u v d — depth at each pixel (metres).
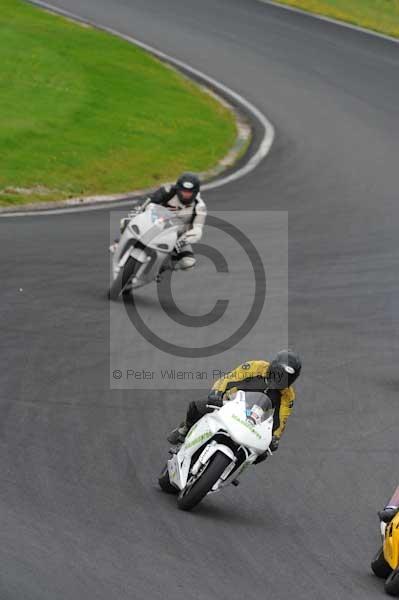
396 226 77.31
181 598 24.97
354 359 50.56
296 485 36.00
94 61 113.50
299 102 110.69
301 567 28.59
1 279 55.53
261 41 129.50
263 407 32.59
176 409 41.19
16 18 124.69
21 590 23.89
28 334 47.34
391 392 46.56
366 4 152.75
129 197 81.06
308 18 141.75
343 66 123.56
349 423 42.59
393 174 91.75
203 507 32.72
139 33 127.19
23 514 29.28
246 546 29.56
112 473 34.22
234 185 85.31
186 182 52.44
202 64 119.38
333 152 96.50
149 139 94.50
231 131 100.94
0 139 87.06
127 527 29.62
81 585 24.81
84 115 97.19
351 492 35.94
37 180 80.69
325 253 69.31
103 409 40.03
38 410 38.84
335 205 81.44
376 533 32.53
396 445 40.78
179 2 142.88
